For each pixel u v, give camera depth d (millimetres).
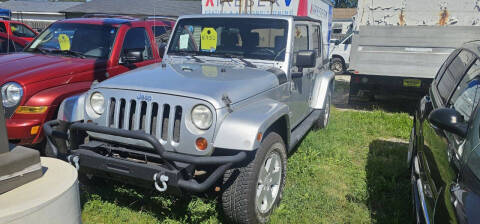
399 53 7844
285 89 3928
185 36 4449
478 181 2027
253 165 2943
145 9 27484
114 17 6449
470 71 3039
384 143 5836
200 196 3283
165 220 3229
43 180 2008
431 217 2443
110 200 3590
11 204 1729
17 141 4164
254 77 3453
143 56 5719
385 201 3811
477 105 2441
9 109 4094
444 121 2461
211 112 2746
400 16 8922
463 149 2303
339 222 3430
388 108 8625
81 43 5449
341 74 15336
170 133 2816
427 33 7570
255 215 3078
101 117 3076
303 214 3475
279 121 3480
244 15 4250
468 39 7336
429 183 2793
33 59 4898
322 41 5832
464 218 1878
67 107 3373
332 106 8664
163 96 2855
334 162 4863
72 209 1989
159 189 2707
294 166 4496
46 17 30828
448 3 8539
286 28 4055
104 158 2877
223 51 4230
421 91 7918
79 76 4684
